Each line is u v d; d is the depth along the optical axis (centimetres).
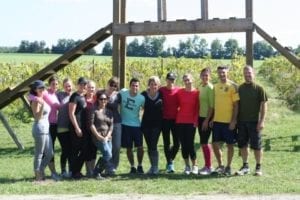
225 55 6988
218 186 962
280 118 2353
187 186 965
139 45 6888
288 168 1164
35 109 1016
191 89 1092
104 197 887
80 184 991
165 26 1405
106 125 1061
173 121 1112
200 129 1099
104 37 1525
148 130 1099
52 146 1041
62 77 2666
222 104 1067
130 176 1078
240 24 1373
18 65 3322
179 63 3131
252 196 884
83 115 1048
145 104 1095
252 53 1382
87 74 2789
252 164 1213
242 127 1066
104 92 1074
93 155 1071
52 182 1016
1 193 919
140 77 2895
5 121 1562
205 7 1380
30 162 1305
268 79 4091
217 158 1095
